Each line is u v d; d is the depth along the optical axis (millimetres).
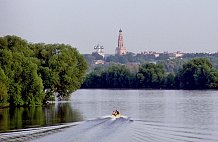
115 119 199250
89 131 160000
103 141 141375
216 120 198875
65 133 153875
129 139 145250
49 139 142375
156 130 164875
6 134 150500
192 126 176750
